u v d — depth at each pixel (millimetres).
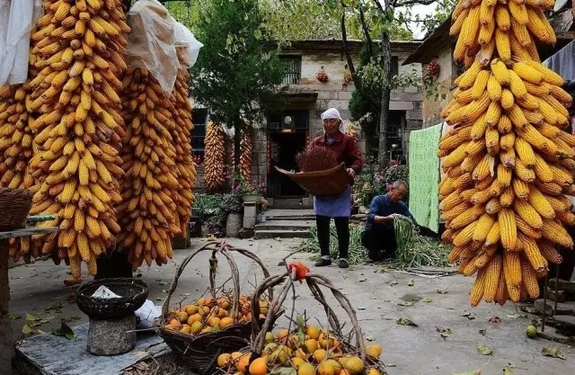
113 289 3195
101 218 3123
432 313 4129
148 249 3760
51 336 3203
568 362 3061
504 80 2152
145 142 3758
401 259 6262
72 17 3162
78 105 3102
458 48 2367
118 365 2773
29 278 5762
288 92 12352
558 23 5199
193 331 2689
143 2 3908
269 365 1955
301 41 12602
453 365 3020
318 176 5723
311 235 8250
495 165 2189
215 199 11094
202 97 11242
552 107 2201
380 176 10148
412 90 12969
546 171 2115
